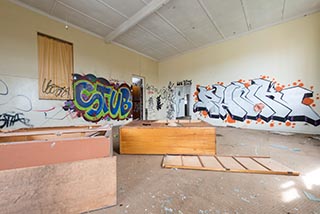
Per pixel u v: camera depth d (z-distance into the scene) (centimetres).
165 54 622
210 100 533
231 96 480
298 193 125
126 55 550
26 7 310
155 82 688
